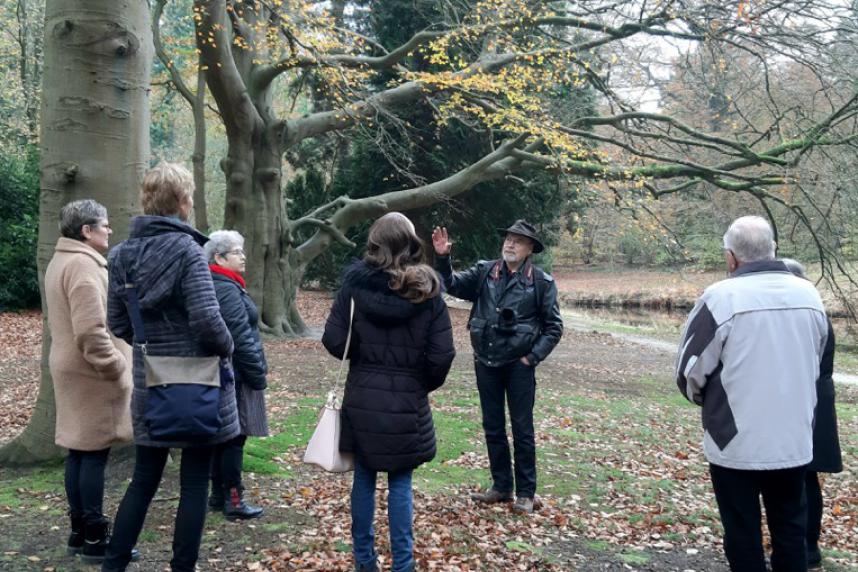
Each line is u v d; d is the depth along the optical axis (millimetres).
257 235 15570
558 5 18875
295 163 27406
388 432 3295
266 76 15180
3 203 19594
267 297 16078
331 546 3926
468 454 6391
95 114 4973
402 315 3283
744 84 16422
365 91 16547
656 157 15883
